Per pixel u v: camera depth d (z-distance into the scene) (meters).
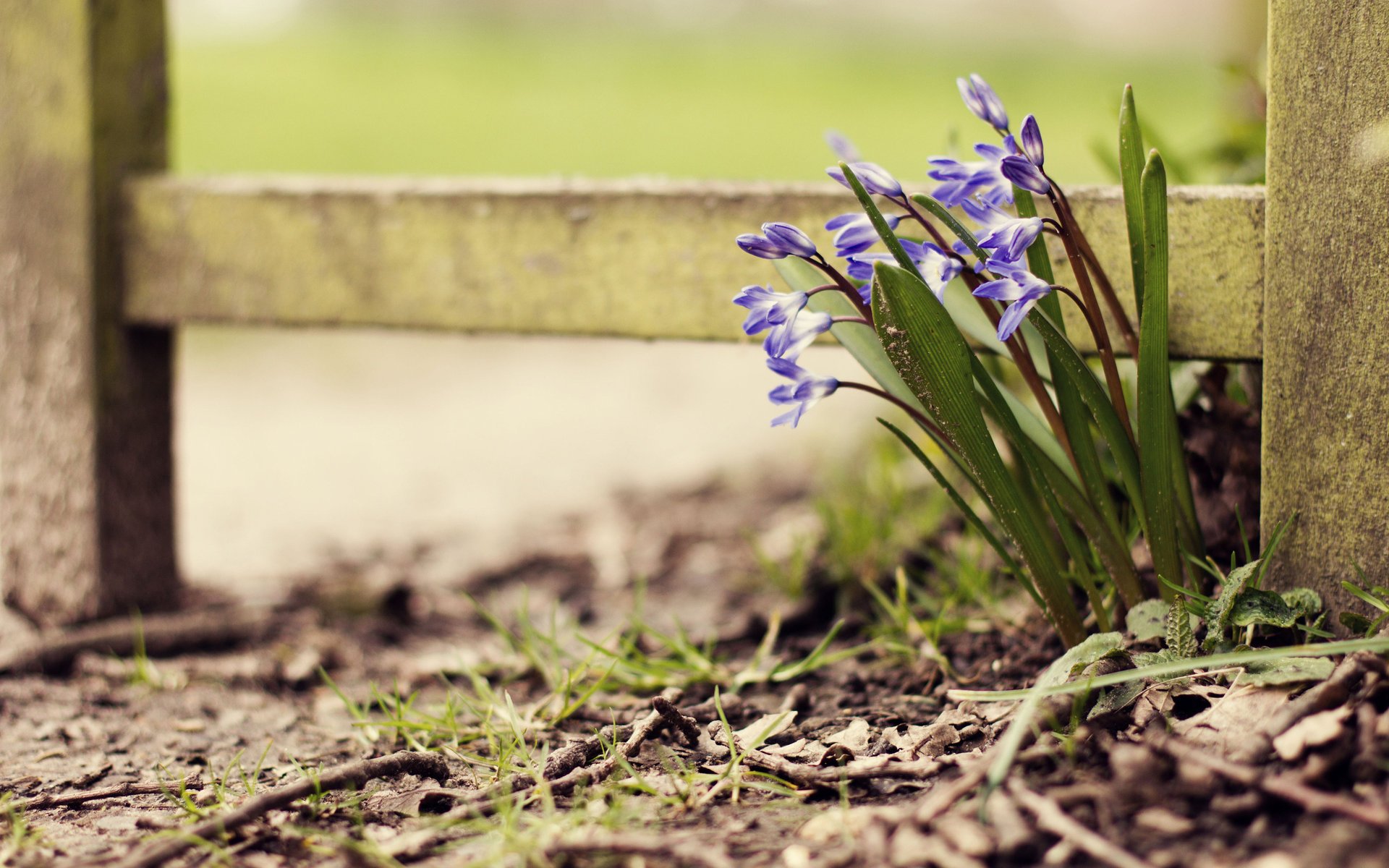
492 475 1.63
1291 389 0.89
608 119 4.51
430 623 1.09
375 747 0.92
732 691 0.96
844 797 0.84
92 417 1.04
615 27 7.64
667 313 0.98
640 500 1.45
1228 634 0.88
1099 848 0.79
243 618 1.06
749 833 0.83
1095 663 0.87
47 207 1.03
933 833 0.81
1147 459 0.88
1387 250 0.87
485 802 0.86
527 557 1.20
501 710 0.93
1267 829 0.80
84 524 1.04
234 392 2.31
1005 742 0.81
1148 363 0.87
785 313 0.87
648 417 2.03
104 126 1.03
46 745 0.93
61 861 0.84
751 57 6.57
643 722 0.90
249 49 6.02
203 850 0.84
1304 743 0.82
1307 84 0.88
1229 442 0.93
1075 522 0.96
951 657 0.96
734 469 1.55
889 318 0.86
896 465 1.18
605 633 1.05
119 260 1.04
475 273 1.00
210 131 4.03
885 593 1.05
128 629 1.03
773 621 1.00
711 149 3.84
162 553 1.07
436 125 4.29
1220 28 1.79
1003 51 6.75
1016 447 0.89
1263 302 0.90
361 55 5.99
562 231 0.99
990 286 0.86
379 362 2.63
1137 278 0.88
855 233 0.88
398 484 1.59
